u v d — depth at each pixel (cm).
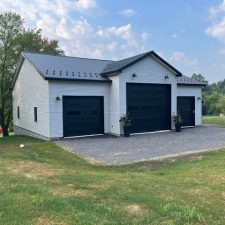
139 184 693
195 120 2212
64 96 1653
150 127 1892
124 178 762
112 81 1784
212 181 730
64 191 624
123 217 481
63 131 1653
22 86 2061
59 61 1922
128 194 606
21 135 2038
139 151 1238
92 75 1773
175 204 544
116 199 573
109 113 1812
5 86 2484
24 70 1994
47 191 613
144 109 1861
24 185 652
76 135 1706
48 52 2845
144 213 501
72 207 517
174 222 465
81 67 1870
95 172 879
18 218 467
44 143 1491
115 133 1766
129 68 1767
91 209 511
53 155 1206
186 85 2158
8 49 2475
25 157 1120
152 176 807
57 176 768
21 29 2547
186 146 1339
